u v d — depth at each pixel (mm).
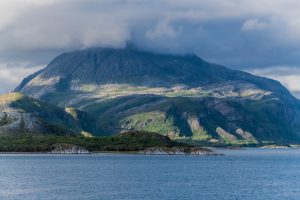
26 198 176875
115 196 184250
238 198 182375
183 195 188875
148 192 196875
